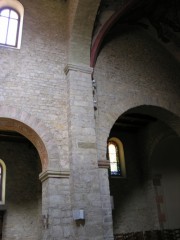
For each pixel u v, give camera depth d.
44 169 9.11
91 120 9.63
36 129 9.05
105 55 11.49
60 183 8.69
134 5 11.71
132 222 15.08
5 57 9.61
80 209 8.32
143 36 13.19
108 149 16.42
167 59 13.30
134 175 16.33
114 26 12.24
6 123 9.20
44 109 9.44
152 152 16.03
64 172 8.82
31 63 9.90
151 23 12.98
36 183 14.07
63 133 9.41
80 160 8.92
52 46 10.53
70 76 9.97
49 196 8.40
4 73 9.36
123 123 16.12
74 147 9.00
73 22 10.41
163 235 14.30
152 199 15.65
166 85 12.54
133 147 17.02
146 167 16.33
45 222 8.33
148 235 14.09
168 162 16.67
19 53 9.88
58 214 8.30
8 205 13.16
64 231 8.17
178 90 12.83
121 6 11.34
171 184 16.41
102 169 9.44
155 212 15.37
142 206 15.75
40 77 9.84
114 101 10.81
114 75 11.30
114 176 15.80
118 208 15.07
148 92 11.82
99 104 10.41
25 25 10.41
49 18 10.98
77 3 10.20
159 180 16.08
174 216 15.80
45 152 9.04
